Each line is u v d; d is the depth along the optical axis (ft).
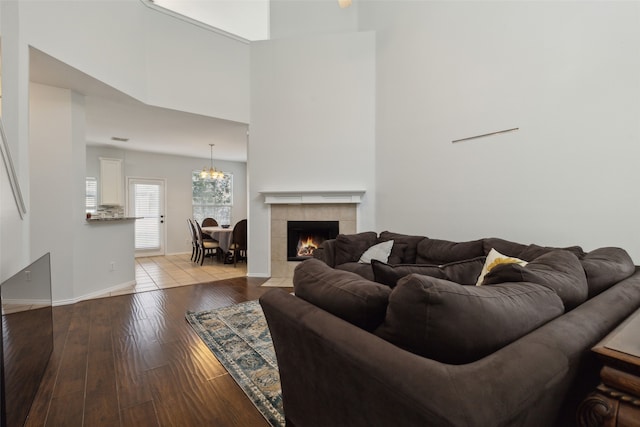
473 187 10.95
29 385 5.57
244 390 6.07
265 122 16.05
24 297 5.56
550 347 2.46
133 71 12.38
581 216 8.26
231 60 15.53
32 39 8.66
